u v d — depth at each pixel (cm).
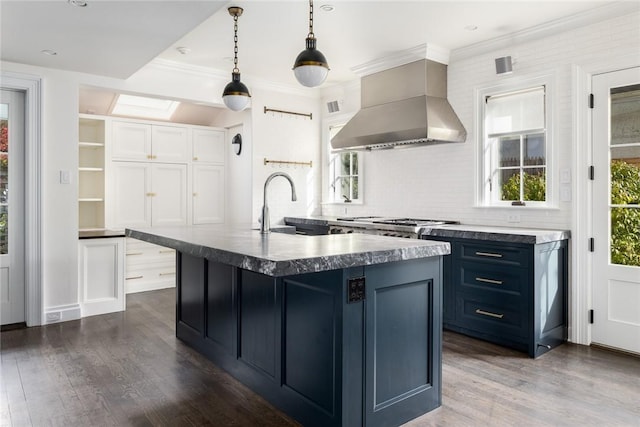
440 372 241
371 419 209
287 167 573
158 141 547
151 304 475
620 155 328
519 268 325
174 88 470
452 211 443
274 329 242
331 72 508
